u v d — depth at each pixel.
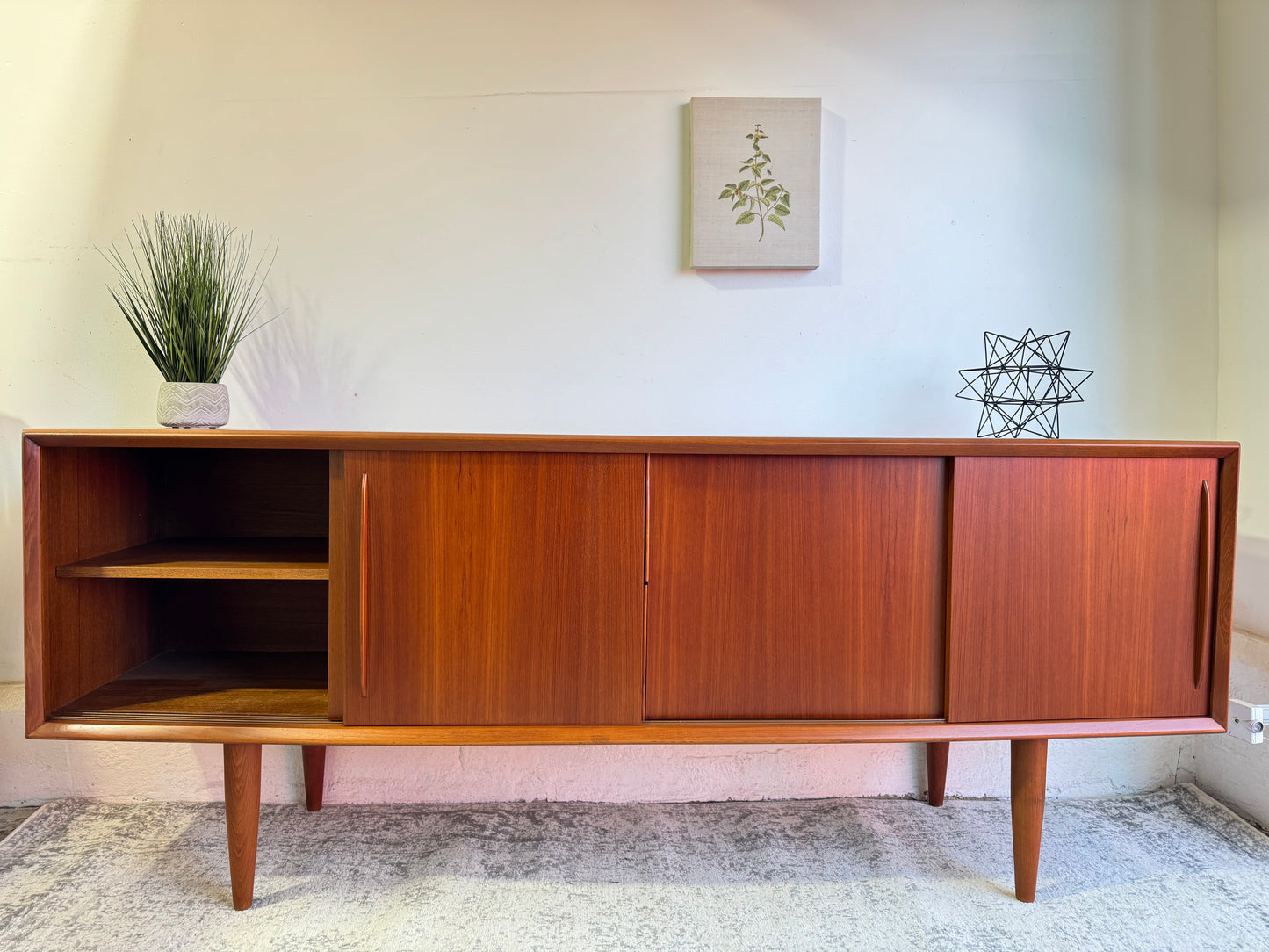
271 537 1.45
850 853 1.36
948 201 1.56
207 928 1.13
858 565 1.11
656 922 1.16
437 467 1.07
